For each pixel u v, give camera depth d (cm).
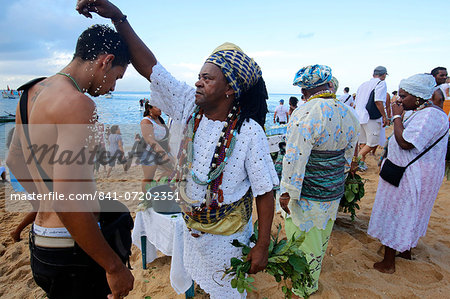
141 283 295
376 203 305
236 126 158
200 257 185
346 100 807
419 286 277
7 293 290
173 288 274
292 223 264
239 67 149
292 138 237
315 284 266
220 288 182
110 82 150
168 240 265
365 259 327
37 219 149
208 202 163
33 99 131
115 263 128
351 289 278
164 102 192
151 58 180
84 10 153
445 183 550
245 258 166
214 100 155
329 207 250
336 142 238
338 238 375
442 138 281
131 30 170
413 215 281
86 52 139
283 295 273
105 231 150
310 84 242
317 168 241
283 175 245
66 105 119
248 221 180
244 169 166
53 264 141
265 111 173
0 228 427
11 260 349
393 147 290
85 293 150
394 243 290
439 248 342
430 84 269
